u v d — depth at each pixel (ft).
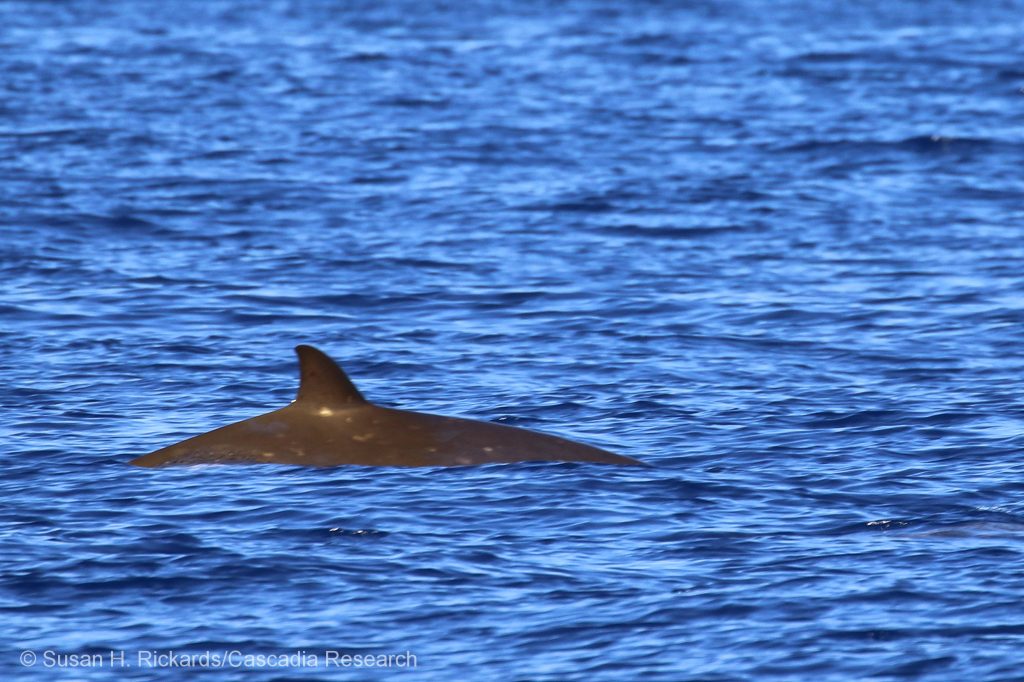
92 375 289.53
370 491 215.51
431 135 613.11
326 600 179.11
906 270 389.19
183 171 526.98
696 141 602.85
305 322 336.08
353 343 318.04
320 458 228.22
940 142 588.50
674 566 188.85
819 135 611.06
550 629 171.01
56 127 613.11
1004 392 276.21
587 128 632.38
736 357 305.53
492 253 411.54
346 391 235.81
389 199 485.15
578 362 301.63
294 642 168.55
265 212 464.65
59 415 260.62
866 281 376.68
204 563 189.78
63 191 486.79
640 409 266.98
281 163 547.90
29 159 544.62
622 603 177.47
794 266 395.14
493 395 277.85
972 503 213.66
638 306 350.84
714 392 278.26
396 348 313.53
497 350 312.09
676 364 299.58
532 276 383.86
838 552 192.85
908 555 191.01
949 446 242.78
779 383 284.82
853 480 225.15
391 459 227.81
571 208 472.44
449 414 266.36
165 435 250.16
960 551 192.13
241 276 380.58
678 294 363.35
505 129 627.87
